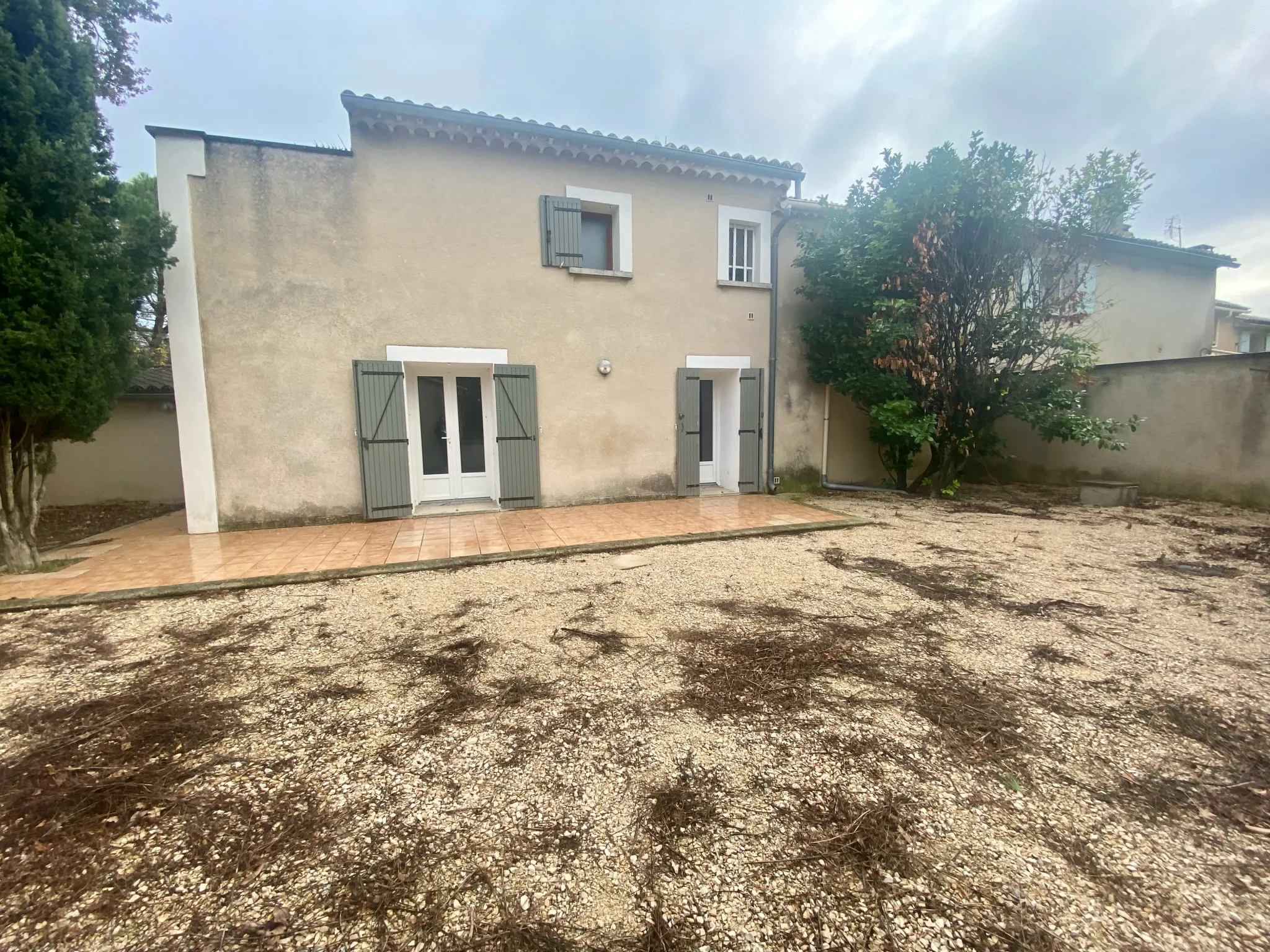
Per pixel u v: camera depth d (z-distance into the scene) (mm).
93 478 8930
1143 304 11438
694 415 8188
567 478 7516
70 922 1462
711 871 1618
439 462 7461
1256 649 3162
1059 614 3715
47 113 4352
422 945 1396
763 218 8312
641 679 2801
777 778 2035
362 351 6441
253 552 5211
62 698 2635
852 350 8047
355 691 2688
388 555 5105
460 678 2818
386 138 6355
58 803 1901
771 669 2910
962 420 8164
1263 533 6125
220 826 1804
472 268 6809
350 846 1718
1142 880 1587
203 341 5930
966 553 5289
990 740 2277
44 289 4309
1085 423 7641
